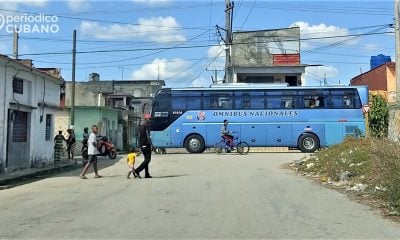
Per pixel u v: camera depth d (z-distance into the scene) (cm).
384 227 781
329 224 807
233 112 2850
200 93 2877
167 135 2856
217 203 1027
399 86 2095
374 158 1248
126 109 5091
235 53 4469
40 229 790
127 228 787
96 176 1652
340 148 1681
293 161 2098
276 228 777
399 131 1697
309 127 2819
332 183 1346
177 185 1350
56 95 2350
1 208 1018
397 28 2139
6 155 1747
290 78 4428
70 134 2648
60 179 1631
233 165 1998
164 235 732
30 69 1883
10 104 1755
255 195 1142
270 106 2850
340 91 2844
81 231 769
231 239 702
